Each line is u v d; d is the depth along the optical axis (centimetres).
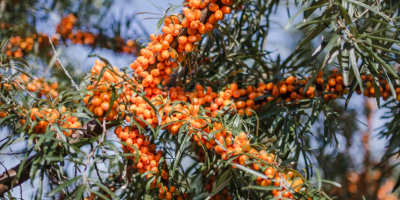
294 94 90
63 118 80
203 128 81
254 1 104
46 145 76
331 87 92
